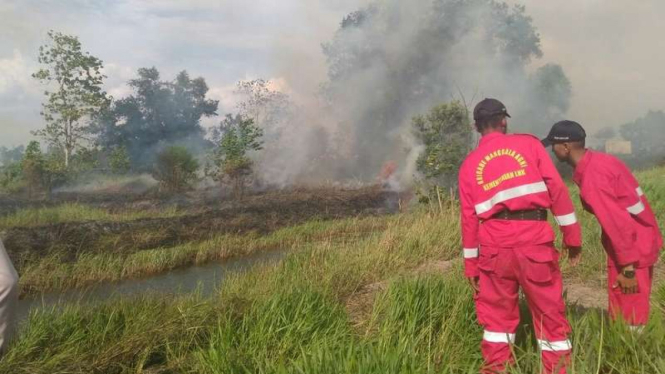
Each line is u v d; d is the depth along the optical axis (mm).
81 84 26781
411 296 4391
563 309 3229
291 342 4027
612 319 3648
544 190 3213
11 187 22469
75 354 4129
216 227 13195
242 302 5074
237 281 6590
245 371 3529
